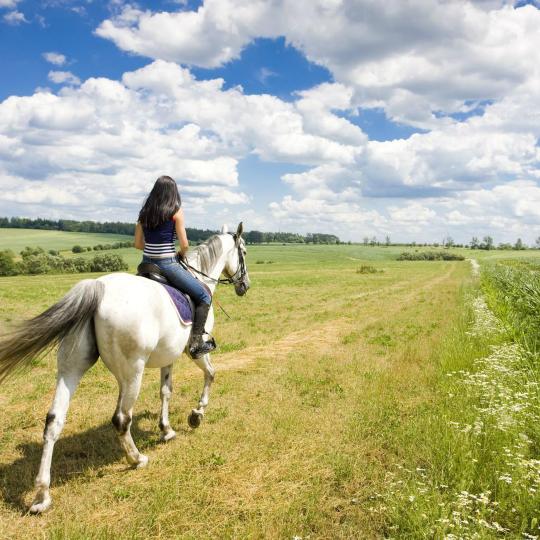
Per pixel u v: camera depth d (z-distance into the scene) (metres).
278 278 44.00
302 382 8.55
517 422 5.37
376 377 8.66
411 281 39.91
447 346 10.50
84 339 4.21
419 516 3.74
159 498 4.31
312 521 4.03
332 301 23.61
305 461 5.16
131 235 145.25
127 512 4.18
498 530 3.78
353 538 3.83
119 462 5.18
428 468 4.88
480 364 8.63
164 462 5.16
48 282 38.19
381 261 110.69
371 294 27.38
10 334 3.86
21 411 7.00
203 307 5.43
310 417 6.57
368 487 4.59
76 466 5.06
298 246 159.25
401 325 15.41
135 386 4.53
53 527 3.81
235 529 3.90
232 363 10.28
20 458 5.23
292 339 13.28
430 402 7.12
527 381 6.84
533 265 53.88
